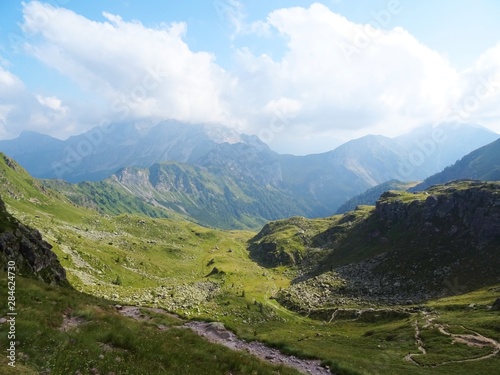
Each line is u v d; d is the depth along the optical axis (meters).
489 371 60.97
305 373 32.09
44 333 20.55
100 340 23.50
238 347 38.06
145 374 19.69
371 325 128.88
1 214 68.75
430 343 84.56
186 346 28.14
